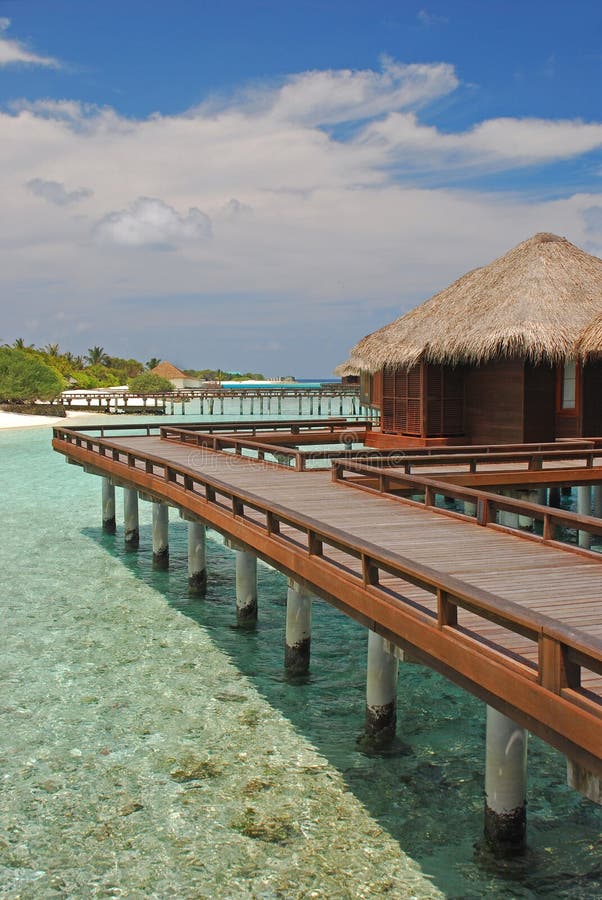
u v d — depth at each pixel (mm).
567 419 18359
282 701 8586
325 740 7652
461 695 8688
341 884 5480
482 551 7891
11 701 8586
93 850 5895
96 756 7336
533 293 18109
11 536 17516
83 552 15953
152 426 20500
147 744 7574
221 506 10688
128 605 12258
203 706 8461
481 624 5938
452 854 5805
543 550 7922
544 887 5426
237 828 6160
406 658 6223
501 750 5641
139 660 9859
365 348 21688
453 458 12680
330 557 8102
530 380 17906
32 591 13031
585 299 18297
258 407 77625
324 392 61344
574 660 4285
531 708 4574
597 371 17938
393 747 7484
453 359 18578
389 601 6277
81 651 10172
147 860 5766
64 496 23609
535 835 6000
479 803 6500
